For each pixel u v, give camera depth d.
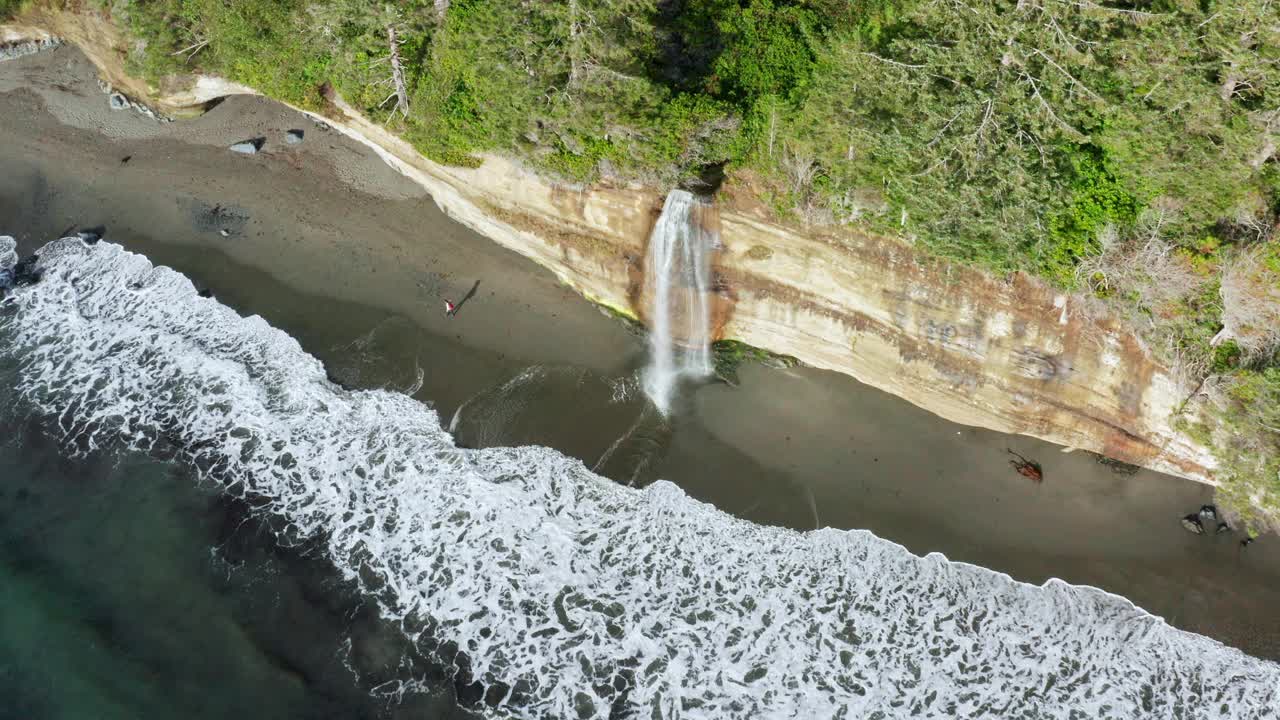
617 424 25.84
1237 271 20.02
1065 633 21.98
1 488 24.59
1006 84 21.50
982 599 22.59
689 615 22.47
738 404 26.17
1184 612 22.17
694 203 24.64
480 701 21.09
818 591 22.83
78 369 27.31
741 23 24.86
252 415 26.08
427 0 24.94
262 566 23.19
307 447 25.45
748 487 24.61
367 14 24.62
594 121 23.16
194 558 23.27
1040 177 21.36
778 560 23.36
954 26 22.08
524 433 25.70
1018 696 21.11
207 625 22.05
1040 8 21.08
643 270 26.52
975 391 24.56
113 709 20.55
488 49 23.05
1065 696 21.06
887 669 21.59
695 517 24.09
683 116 23.09
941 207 21.84
